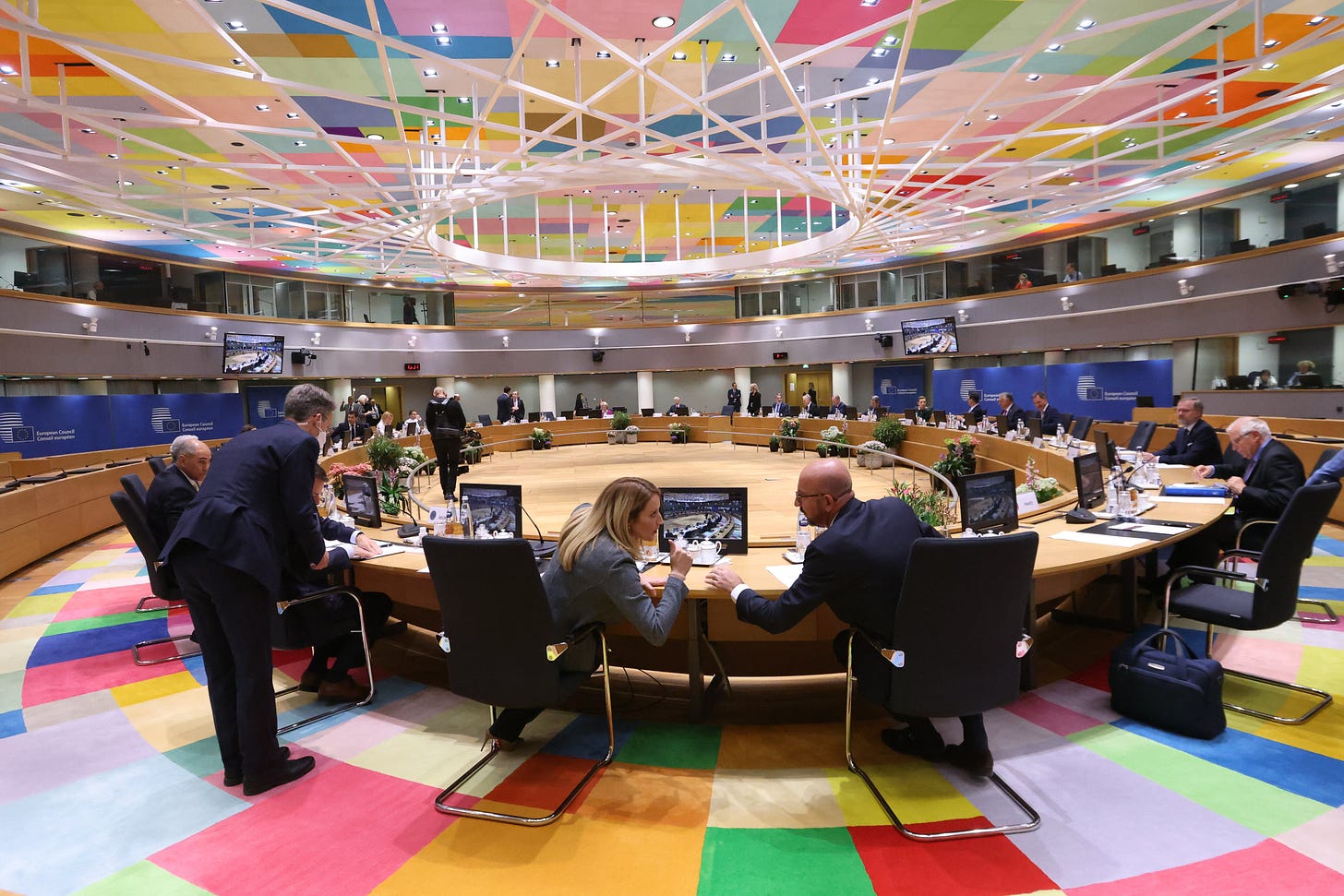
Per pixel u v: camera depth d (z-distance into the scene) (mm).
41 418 12758
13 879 2125
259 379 18312
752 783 2586
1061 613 4430
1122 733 2867
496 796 2525
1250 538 4379
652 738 2971
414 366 20891
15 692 3637
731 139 10812
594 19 6828
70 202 10219
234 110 8719
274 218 11062
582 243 17844
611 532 2613
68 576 6359
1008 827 2232
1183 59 8289
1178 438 6336
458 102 8812
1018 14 6996
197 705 3463
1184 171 10570
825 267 20016
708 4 6527
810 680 3570
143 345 14906
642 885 2027
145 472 9688
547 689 2453
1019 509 4430
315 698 3490
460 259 12789
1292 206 12805
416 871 2117
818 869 2074
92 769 2818
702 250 19547
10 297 12391
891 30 7277
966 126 10562
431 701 3426
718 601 3254
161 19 6387
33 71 7371
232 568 2469
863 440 13281
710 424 18188
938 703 2314
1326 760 2584
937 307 19359
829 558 2406
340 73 7793
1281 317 12867
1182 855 2080
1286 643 3756
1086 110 10016
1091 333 16344
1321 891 1905
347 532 3840
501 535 3957
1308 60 8477
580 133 7250
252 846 2270
